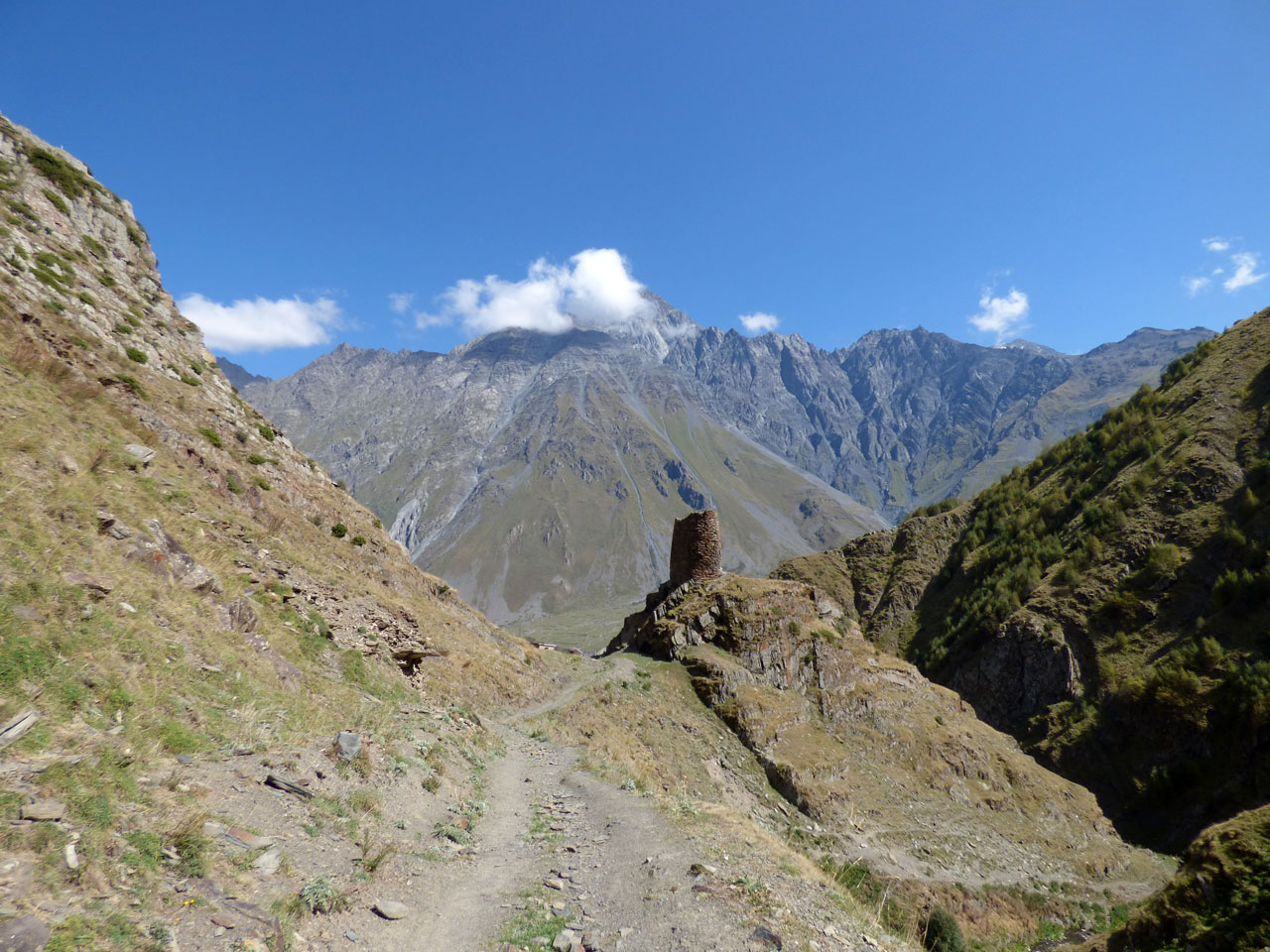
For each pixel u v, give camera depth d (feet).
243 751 40.78
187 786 32.86
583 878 45.70
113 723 34.04
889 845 140.26
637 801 69.41
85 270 137.08
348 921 31.37
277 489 128.77
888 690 200.54
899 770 173.27
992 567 425.28
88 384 88.07
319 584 93.56
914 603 463.42
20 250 115.55
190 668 46.24
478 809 58.80
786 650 186.09
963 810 169.17
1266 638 260.83
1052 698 313.73
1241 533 309.42
